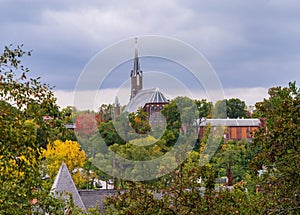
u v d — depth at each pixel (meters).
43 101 13.89
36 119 13.81
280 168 17.34
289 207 17.06
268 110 18.16
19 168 13.85
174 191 18.27
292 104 17.23
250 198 21.22
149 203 18.00
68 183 33.59
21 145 13.68
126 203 18.27
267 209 17.20
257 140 17.80
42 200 14.67
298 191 16.97
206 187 18.56
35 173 14.23
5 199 13.84
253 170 17.66
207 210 18.11
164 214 17.97
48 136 14.00
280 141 16.86
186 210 18.09
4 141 13.45
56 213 14.83
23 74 13.84
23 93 13.73
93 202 34.16
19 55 13.75
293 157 16.89
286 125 16.73
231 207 18.08
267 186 17.48
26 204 14.20
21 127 13.52
